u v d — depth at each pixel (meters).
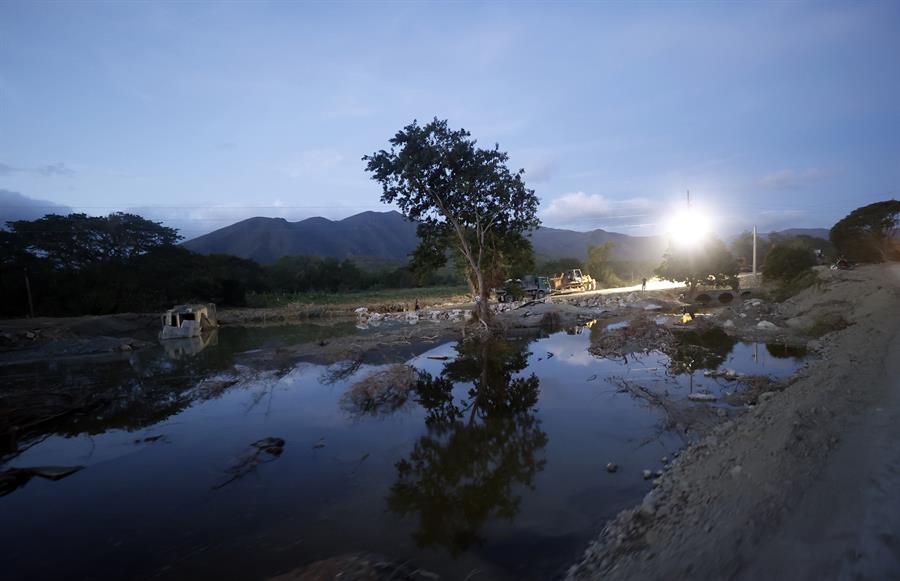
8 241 36.38
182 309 28.72
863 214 41.00
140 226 46.62
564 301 34.88
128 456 8.81
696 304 32.22
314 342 21.48
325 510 6.41
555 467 7.46
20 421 10.65
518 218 24.20
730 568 3.68
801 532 3.91
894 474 4.57
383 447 8.78
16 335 23.91
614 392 11.56
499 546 5.31
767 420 7.40
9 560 5.48
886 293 19.03
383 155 23.11
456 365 16.28
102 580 5.04
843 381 8.77
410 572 4.79
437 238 25.17
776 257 34.16
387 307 36.69
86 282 37.09
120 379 15.73
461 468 7.65
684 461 7.05
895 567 3.17
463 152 22.38
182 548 5.61
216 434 9.88
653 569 4.09
